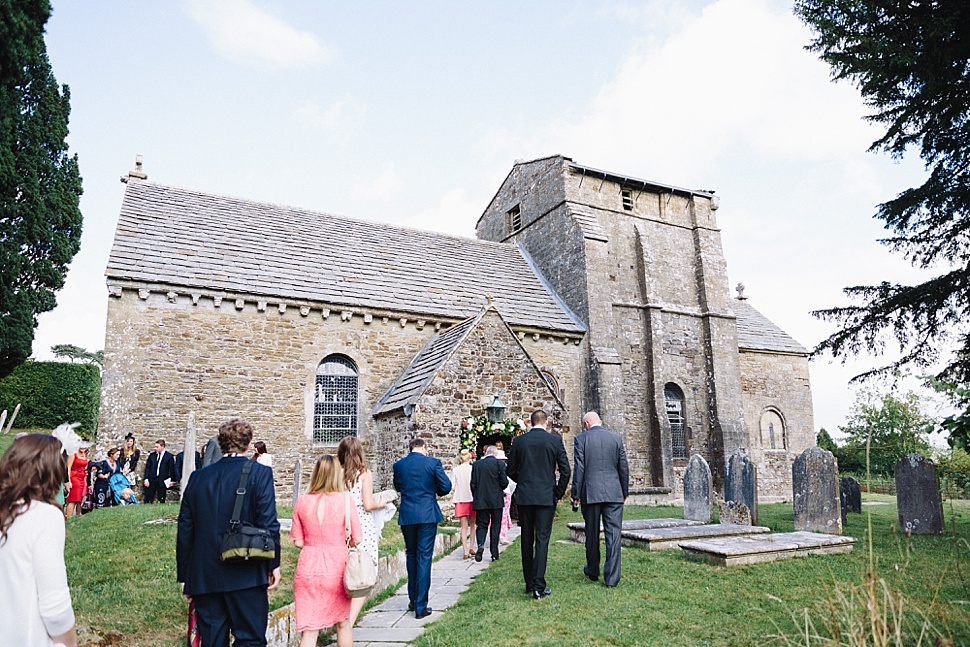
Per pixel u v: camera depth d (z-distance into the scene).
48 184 22.14
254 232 20.59
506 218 28.86
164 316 16.80
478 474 10.19
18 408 29.72
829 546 9.37
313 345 18.52
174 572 7.51
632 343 25.05
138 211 19.12
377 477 18.09
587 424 8.07
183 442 16.38
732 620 6.09
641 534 10.34
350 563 5.24
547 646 5.46
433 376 16.30
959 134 11.33
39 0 20.20
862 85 11.44
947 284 11.91
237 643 4.54
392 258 22.48
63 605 3.12
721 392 26.14
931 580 7.21
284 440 17.61
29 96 21.88
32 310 21.16
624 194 26.89
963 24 9.87
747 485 12.80
